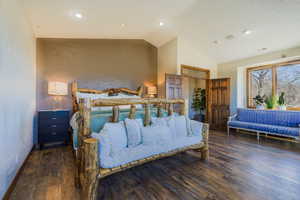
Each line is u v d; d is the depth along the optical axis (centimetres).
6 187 158
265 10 291
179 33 422
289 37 355
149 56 503
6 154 159
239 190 171
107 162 163
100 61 427
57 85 339
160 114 290
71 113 382
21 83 226
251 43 405
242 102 522
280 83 443
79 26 335
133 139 205
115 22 339
